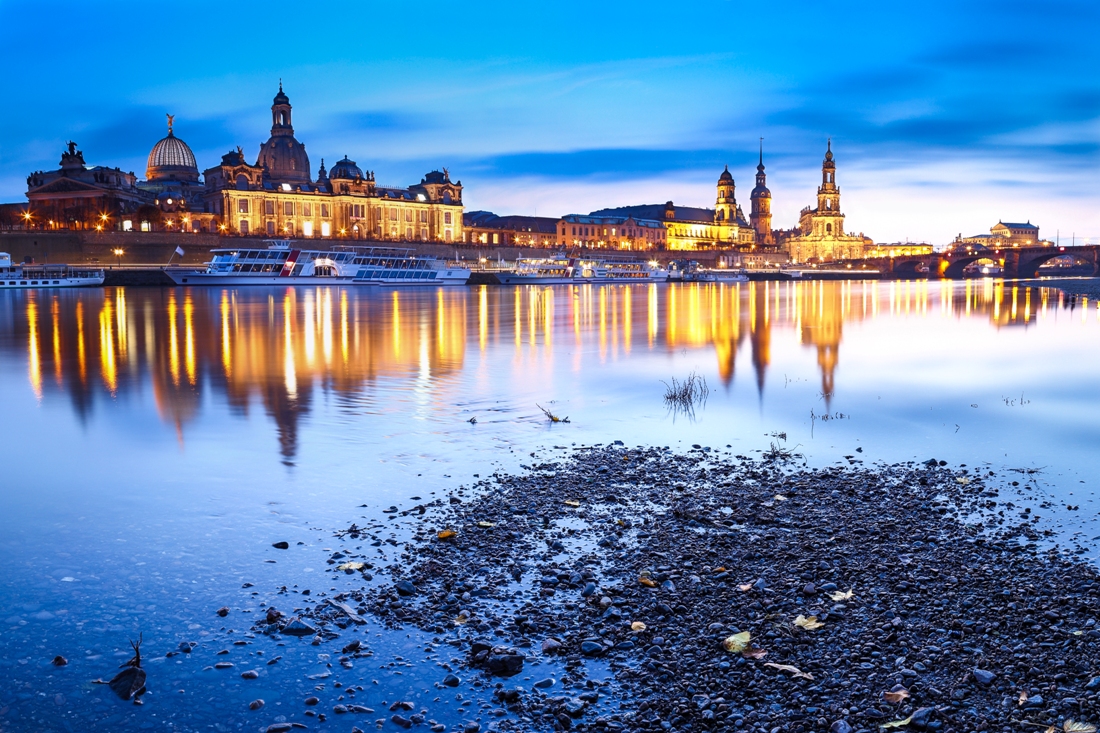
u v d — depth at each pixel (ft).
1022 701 26.76
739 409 81.76
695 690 28.02
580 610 34.24
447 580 37.29
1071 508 48.26
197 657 30.50
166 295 365.20
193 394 90.74
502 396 89.45
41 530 44.21
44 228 567.59
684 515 46.34
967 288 517.55
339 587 36.58
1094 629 31.65
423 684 28.73
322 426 72.54
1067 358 128.67
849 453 62.64
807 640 31.22
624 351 137.49
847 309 281.33
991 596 35.09
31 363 119.85
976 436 68.69
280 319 216.74
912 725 25.68
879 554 40.40
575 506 48.49
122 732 26.04
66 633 32.37
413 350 138.31
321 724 26.48
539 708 27.25
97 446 64.54
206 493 51.21
